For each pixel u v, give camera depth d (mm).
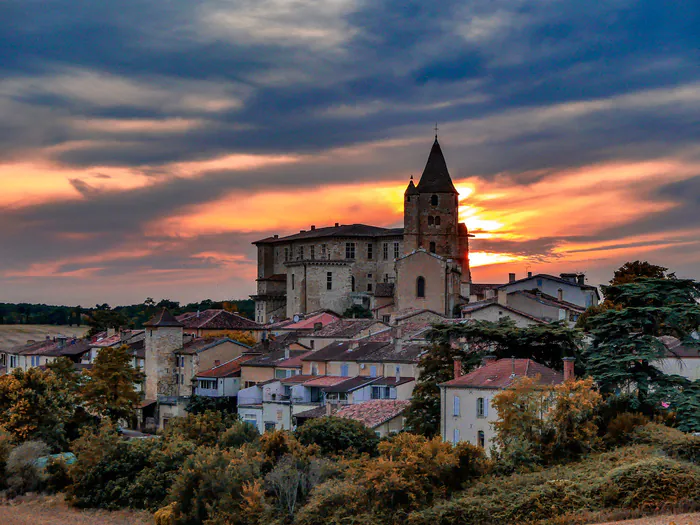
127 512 90500
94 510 92125
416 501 69438
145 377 146875
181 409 136000
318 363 121625
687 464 64938
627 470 63938
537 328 95188
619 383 81125
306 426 90188
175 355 147000
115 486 93125
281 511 75625
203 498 78438
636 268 142250
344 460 82875
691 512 59750
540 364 88562
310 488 77562
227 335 158875
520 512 63812
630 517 60094
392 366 111750
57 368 132750
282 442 85500
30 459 101750
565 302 144500
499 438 74625
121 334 175750
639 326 83562
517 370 83812
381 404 100312
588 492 64062
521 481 68188
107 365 132000
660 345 81250
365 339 127062
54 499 96812
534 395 74312
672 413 77000
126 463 95188
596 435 74000
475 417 81438
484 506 65312
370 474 70625
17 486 100312
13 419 112688
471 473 71938
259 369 131000
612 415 76500
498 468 72312
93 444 97062
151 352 146250
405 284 176125
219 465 80500
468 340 96875
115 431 108438
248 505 75938
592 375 81938
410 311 157250
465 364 92625
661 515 59312
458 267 186125
